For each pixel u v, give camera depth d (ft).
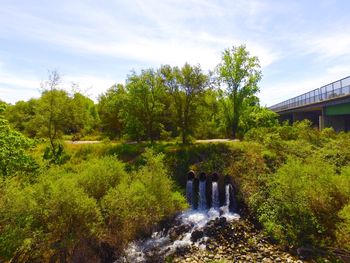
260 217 58.80
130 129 106.52
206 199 73.36
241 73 124.36
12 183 39.04
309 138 94.79
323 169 58.95
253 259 46.70
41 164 54.85
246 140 102.58
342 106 108.37
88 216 38.19
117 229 42.42
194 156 86.74
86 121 107.96
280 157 82.02
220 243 53.31
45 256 39.45
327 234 49.65
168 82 98.43
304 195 54.19
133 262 46.62
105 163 52.37
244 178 74.23
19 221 33.60
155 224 54.13
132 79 100.63
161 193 50.11
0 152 48.16
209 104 100.99
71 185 38.99
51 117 88.74
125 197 42.73
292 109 166.09
